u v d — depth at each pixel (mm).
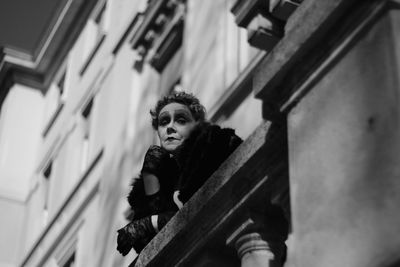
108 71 20344
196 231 4488
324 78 3602
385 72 3203
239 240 4141
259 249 4051
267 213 4129
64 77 25641
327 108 3520
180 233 4594
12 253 23984
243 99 11805
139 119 17016
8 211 24766
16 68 26953
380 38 3297
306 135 3602
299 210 3482
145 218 5117
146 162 5344
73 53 24703
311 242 3336
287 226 4121
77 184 19594
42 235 21297
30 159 26000
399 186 2959
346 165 3289
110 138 18188
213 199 4332
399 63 3154
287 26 3914
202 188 4484
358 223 3111
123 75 18859
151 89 16891
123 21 20281
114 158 17484
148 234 5129
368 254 3006
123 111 17891
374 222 3027
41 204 23312
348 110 3379
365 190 3129
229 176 4219
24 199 25188
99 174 18484
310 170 3498
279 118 3926
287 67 3773
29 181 25531
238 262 4422
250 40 5105
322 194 3375
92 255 16875
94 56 22172
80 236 18328
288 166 3885
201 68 13852
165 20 17031
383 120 3141
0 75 27328
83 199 18828
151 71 17281
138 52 17906
